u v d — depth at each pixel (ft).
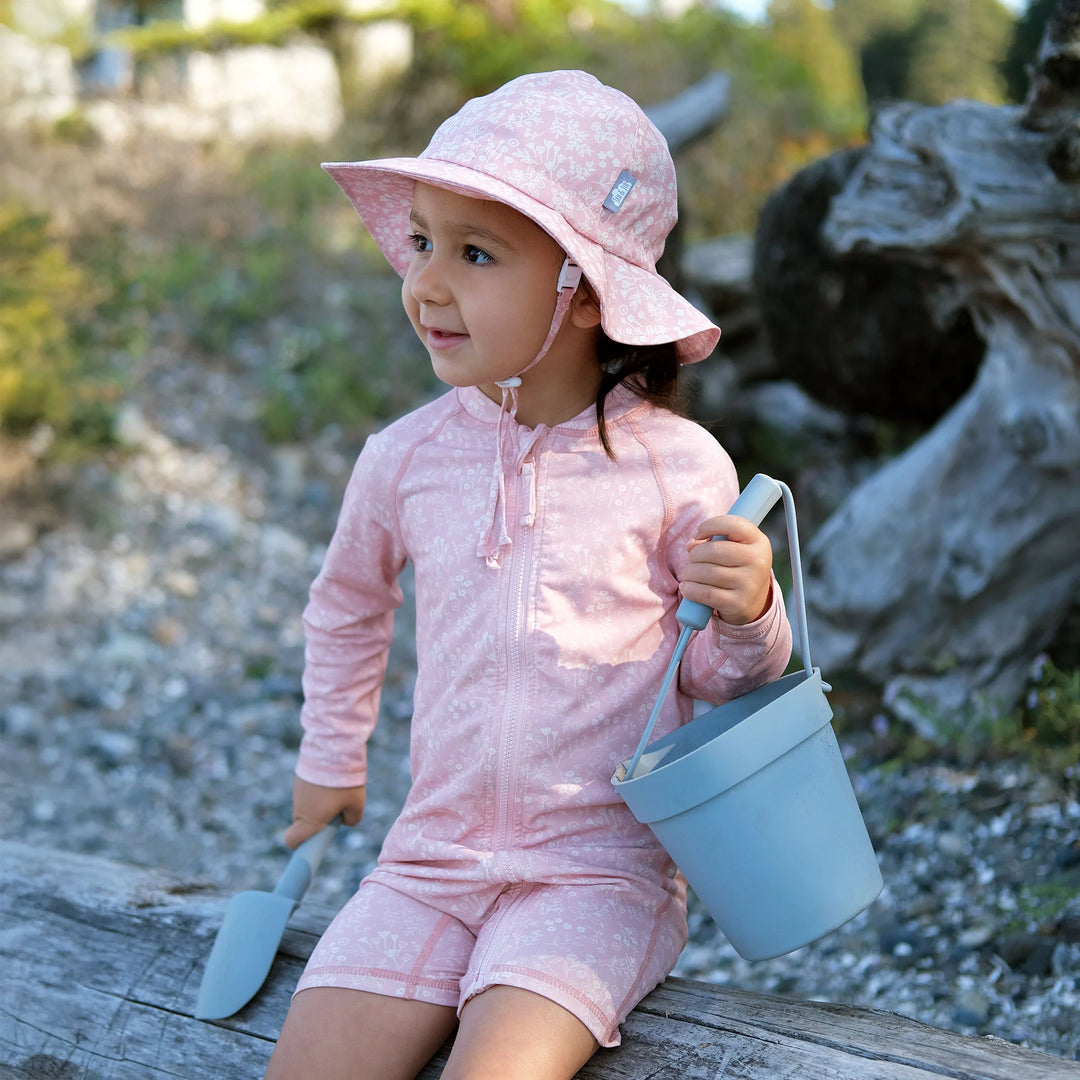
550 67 32.63
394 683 14.23
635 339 4.96
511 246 4.90
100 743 12.82
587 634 5.14
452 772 5.29
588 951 4.80
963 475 10.64
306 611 6.11
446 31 34.40
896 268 12.80
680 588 4.80
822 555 11.37
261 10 38.68
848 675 11.33
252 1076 5.35
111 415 18.51
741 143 28.68
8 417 17.49
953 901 8.28
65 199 24.02
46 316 18.71
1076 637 10.60
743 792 4.59
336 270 24.18
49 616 15.17
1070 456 9.89
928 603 10.83
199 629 15.34
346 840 11.07
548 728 5.11
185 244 24.29
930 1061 4.53
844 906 4.73
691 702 5.48
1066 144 8.73
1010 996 7.25
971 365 13.25
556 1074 4.50
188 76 33.53
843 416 16.94
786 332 14.25
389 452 5.60
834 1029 4.82
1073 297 9.46
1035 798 9.00
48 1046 5.86
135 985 5.94
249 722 13.42
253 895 5.91
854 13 35.50
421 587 5.49
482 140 4.92
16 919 6.49
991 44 23.77
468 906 5.20
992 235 9.30
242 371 21.13
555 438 5.31
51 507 16.97
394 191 5.79
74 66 34.86
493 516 5.24
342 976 5.02
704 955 8.69
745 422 18.12
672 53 33.19
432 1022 5.02
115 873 6.78
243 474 18.70
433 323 5.08
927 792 9.61
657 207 5.19
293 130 31.78
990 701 10.07
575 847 5.15
